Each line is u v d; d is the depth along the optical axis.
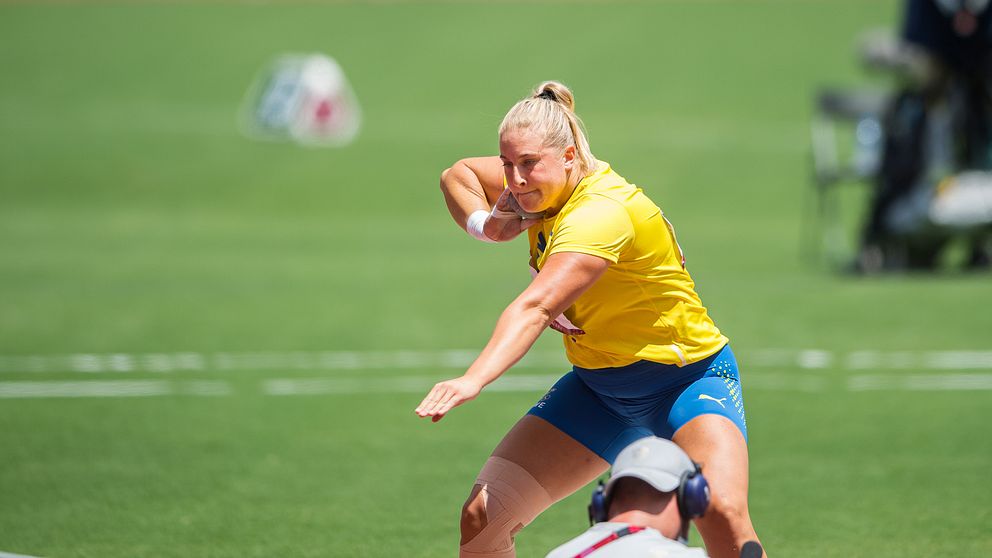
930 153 45.56
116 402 29.23
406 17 114.75
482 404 29.20
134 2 121.12
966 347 34.62
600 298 13.52
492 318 39.75
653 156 76.38
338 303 42.44
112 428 26.84
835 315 39.47
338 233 60.75
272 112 82.12
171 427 26.95
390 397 29.81
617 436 14.32
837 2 115.44
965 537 19.19
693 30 108.50
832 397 29.28
